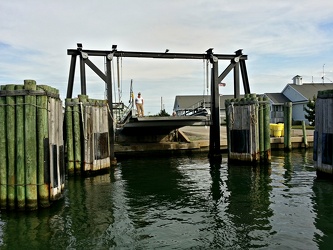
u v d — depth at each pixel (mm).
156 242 7074
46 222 8180
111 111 17125
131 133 23578
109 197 10641
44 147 8758
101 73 16875
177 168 16141
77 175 13977
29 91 8477
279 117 50781
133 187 12086
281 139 22359
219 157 18609
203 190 11477
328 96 11883
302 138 22594
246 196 10547
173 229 7781
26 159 8531
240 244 6902
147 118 17453
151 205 9719
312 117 41344
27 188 8594
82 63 16578
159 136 23969
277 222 8086
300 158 18500
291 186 11672
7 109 8531
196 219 8438
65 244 7012
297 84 51750
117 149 20594
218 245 6875
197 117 18094
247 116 15750
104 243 7062
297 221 8141
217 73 18531
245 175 13875
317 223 7984
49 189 9023
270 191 11078
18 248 6832
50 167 9031
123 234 7527
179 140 24281
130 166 16938
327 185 11641
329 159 12047
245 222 8141
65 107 13906
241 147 16125
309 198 10102
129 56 17406
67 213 8883
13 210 8656
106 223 8211
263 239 7113
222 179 13219
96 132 14430
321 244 6824
